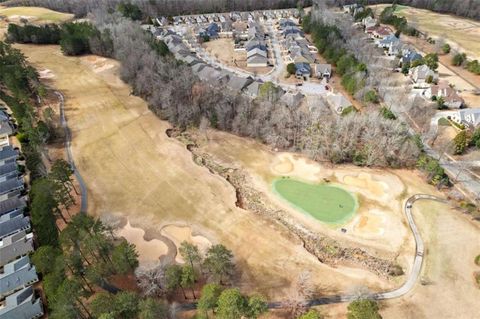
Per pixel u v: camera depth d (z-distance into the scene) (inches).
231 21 7480.3
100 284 2095.2
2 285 2095.2
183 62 4763.8
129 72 4544.8
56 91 4387.3
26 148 3181.6
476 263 2303.2
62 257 1918.1
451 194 2844.5
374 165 3211.1
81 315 1814.7
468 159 3282.5
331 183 3038.9
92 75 4793.3
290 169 3218.5
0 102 3998.5
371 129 3238.2
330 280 2222.0
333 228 2618.1
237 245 2475.4
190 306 2052.2
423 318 1998.0
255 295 1893.5
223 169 3257.9
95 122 3836.1
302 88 4704.7
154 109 4003.4
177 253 2411.4
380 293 2138.3
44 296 2076.8
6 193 2790.4
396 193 2896.2
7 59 4338.1
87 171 3164.4
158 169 3206.2
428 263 2321.6
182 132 3764.8
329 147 3282.5
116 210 2768.2
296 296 2076.8
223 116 3708.2
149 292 2026.3
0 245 2372.0
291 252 2422.5
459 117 3814.0
